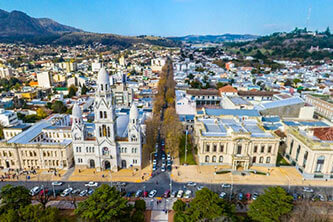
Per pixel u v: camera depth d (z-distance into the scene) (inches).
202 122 4938.5
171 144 4813.0
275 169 4441.4
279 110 6417.3
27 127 5403.5
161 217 3186.5
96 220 2765.7
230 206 3056.1
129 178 4094.5
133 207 3144.7
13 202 3021.7
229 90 7780.5
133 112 4119.1
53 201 3513.8
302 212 2950.3
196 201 2994.6
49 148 4306.1
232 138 4323.3
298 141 4441.4
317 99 7746.1
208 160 4537.4
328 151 3973.9
